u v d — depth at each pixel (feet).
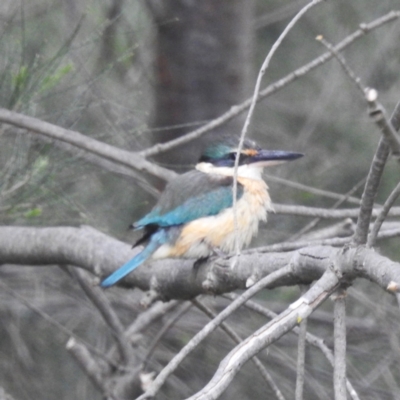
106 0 36.58
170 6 42.04
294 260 18.83
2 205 26.45
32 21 36.22
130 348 30.09
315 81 52.11
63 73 26.63
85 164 29.71
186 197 26.86
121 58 29.35
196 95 42.19
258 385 36.22
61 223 30.53
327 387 36.50
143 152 29.32
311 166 47.34
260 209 27.96
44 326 38.06
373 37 51.19
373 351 36.27
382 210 16.83
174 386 35.68
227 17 42.34
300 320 15.51
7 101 26.84
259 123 50.65
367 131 49.32
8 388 37.70
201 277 23.22
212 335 37.09
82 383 38.73
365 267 16.60
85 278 29.84
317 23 52.16
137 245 26.11
